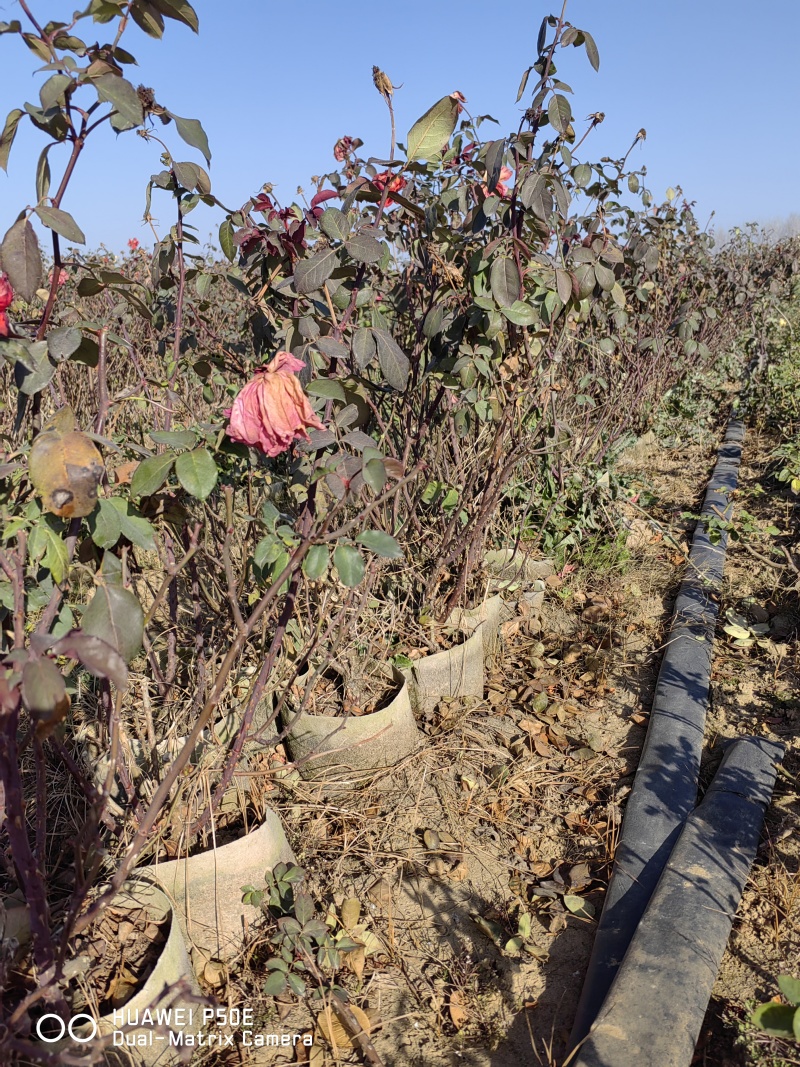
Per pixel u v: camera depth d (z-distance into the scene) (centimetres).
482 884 230
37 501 140
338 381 191
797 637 356
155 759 214
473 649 305
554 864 238
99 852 160
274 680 262
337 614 254
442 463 346
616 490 457
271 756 261
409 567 316
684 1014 173
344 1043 182
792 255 900
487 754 281
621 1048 165
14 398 360
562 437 425
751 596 395
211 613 297
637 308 584
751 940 204
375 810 251
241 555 262
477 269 255
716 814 240
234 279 245
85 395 405
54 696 111
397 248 356
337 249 201
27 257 130
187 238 230
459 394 303
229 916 198
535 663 337
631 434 561
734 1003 188
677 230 660
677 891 209
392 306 356
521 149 248
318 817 246
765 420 705
